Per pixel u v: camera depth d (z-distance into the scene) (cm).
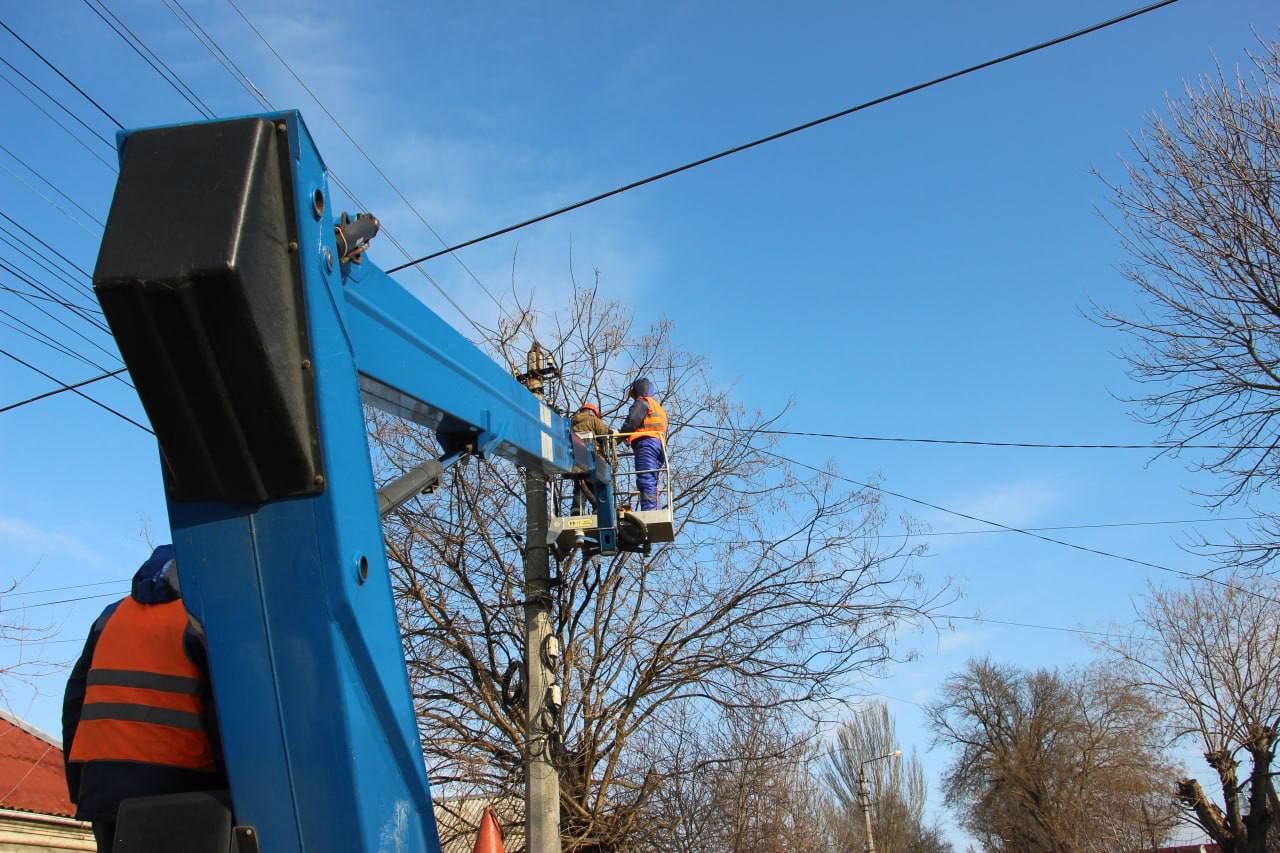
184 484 273
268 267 265
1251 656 2284
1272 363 1176
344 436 291
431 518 1287
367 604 283
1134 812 3722
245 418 263
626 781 1259
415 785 287
